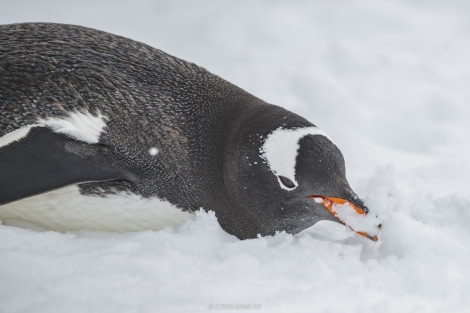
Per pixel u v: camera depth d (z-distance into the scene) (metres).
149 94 10.66
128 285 8.16
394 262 9.79
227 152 10.60
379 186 11.80
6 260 8.39
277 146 10.12
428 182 15.09
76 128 9.99
